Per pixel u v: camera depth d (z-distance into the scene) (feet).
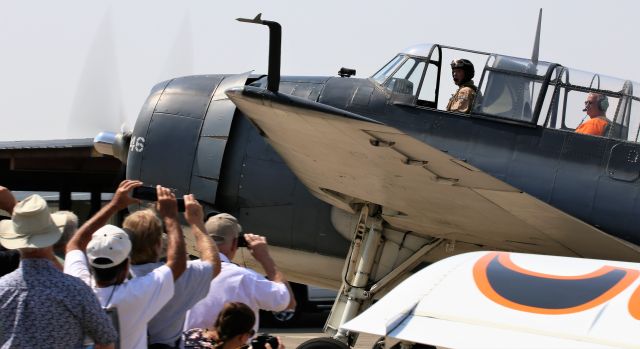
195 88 60.23
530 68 52.54
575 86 51.72
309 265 57.77
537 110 51.83
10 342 22.17
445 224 50.55
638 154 50.24
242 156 57.41
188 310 27.78
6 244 22.72
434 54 55.47
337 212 55.52
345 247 55.88
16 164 118.62
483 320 22.68
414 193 47.21
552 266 24.57
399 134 38.73
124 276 25.21
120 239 24.97
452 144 52.70
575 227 46.29
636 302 21.85
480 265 25.18
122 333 24.85
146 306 25.09
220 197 57.82
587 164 50.90
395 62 56.29
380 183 47.34
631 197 50.06
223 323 27.20
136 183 28.58
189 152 58.44
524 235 49.67
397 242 53.62
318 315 95.40
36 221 22.90
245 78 59.47
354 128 39.52
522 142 51.78
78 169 121.29
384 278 52.85
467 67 54.70
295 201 56.44
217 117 58.29
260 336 29.25
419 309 23.80
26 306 22.33
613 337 20.89
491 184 42.65
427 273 25.62
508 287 23.67
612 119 51.24
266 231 57.26
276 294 30.40
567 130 51.72
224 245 30.89
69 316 22.48
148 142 59.57
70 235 29.07
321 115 39.14
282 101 39.60
